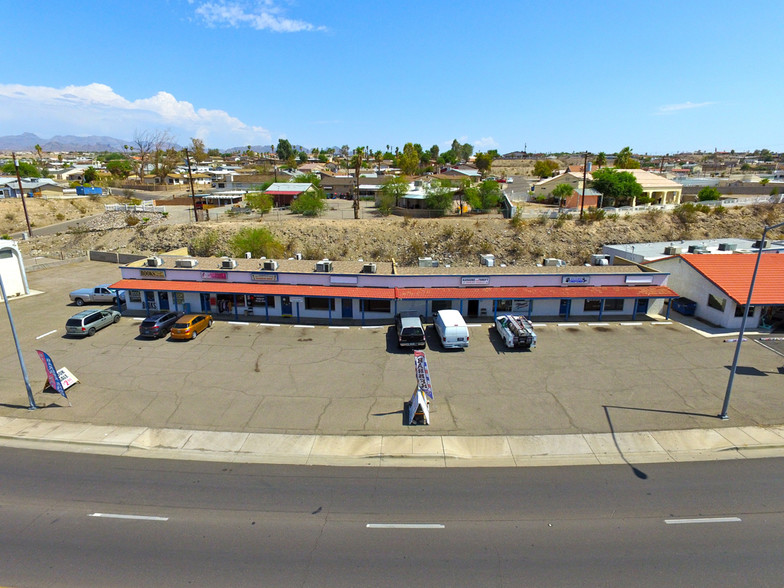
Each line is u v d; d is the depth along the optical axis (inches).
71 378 974.4
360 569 492.7
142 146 5196.9
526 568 494.0
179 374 1035.9
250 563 502.6
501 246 2477.9
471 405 895.1
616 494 633.0
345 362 1098.1
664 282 1428.4
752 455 739.4
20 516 586.2
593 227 2620.6
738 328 1320.1
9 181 4104.3
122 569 495.8
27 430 812.0
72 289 1809.8
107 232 2637.8
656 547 528.4
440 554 515.5
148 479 672.4
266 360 1111.0
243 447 761.0
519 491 639.8
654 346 1192.8
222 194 3683.6
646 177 3511.3
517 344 1160.2
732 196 3518.7
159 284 1435.8
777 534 552.7
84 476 680.4
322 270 1446.9
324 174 4394.7
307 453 743.1
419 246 2437.3
